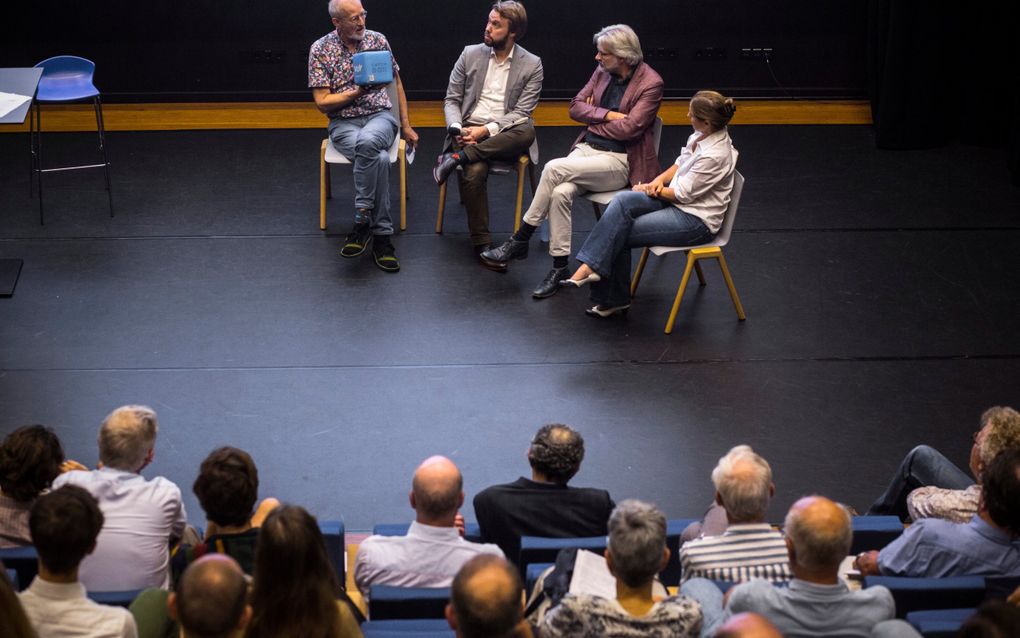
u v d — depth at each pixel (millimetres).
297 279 6176
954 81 7992
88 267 6219
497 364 5465
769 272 6352
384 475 4695
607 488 4637
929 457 3990
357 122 6434
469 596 2252
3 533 3254
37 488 3236
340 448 4852
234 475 2951
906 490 4078
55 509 2561
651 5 8438
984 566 3189
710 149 5617
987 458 3510
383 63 6316
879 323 5871
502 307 5961
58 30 8148
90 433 4887
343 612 2527
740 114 8492
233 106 8352
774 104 8609
